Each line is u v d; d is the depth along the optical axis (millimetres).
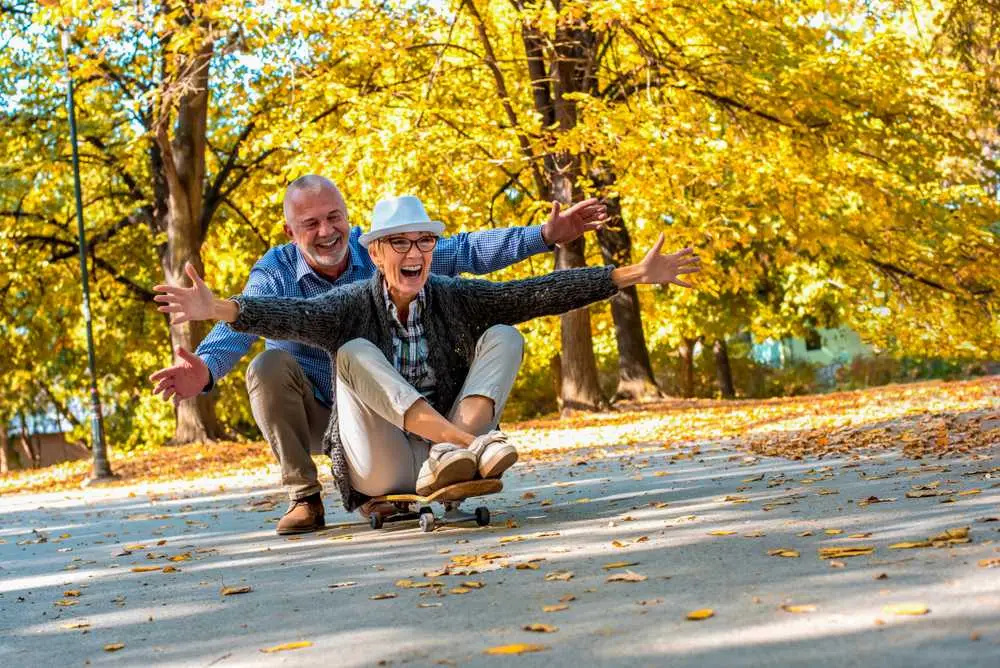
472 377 5234
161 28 16922
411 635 3021
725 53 19438
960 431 9172
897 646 2369
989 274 21875
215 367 5676
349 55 20562
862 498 5301
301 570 4645
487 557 4363
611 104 18453
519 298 5395
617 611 3057
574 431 18188
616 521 5242
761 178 18531
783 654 2402
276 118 22891
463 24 21469
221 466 18766
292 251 6004
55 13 16859
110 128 23938
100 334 30109
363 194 17750
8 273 25516
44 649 3436
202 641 3285
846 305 30922
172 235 23234
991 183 23531
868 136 20703
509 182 22000
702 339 41344
